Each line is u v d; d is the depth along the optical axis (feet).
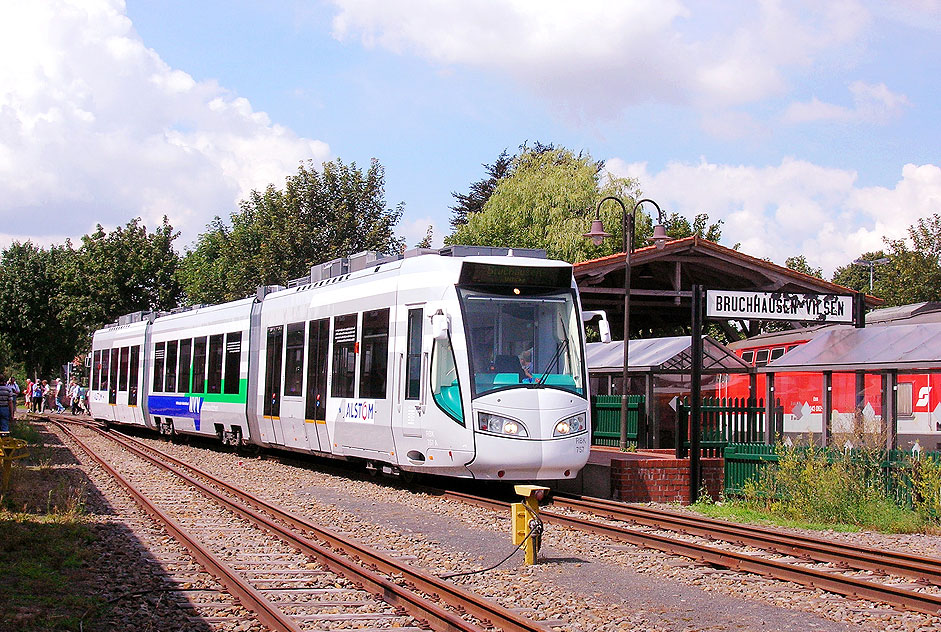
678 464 56.75
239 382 80.12
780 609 28.50
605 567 34.58
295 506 50.42
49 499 47.16
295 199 142.82
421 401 53.06
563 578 32.53
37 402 170.60
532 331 52.47
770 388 62.34
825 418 59.98
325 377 64.54
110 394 119.65
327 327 64.95
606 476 56.90
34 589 29.73
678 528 43.45
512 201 170.91
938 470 48.32
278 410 71.77
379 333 57.77
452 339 51.44
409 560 35.73
